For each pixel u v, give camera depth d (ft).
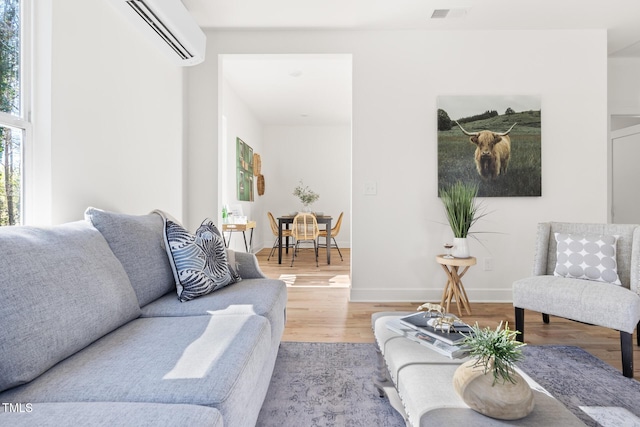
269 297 5.53
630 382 5.64
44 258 3.35
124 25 7.07
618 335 7.69
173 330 4.16
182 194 10.12
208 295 5.55
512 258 10.40
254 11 9.28
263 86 15.71
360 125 10.42
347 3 8.95
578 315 6.31
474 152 10.30
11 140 4.79
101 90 6.32
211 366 3.23
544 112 10.33
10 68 4.80
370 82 10.40
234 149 16.24
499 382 2.86
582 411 4.85
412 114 10.40
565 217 10.33
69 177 5.51
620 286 6.49
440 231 10.45
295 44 10.36
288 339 7.52
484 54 10.32
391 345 4.27
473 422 2.74
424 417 2.85
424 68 10.36
